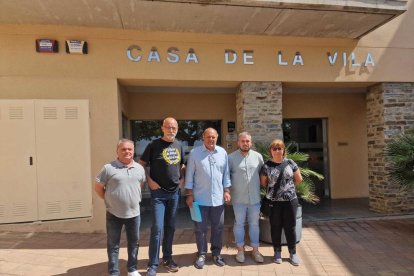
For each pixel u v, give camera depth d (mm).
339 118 8984
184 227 6270
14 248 4848
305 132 9164
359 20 5750
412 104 7023
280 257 4430
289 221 4355
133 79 6035
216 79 6266
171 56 6102
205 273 4082
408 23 7000
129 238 3852
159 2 4918
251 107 6438
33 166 5598
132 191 3771
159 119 8375
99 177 3748
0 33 5566
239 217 4430
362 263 4410
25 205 5570
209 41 6246
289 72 6520
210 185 4172
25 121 5586
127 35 5945
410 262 4430
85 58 5812
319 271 4172
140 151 8562
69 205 5711
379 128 7094
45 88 5680
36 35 5660
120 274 4012
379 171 7141
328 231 5816
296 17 5582
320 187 9164
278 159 4406
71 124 5734
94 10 5121
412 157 5371
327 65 6641
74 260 4477
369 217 6695
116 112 5883
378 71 6840
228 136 8469
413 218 6602
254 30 6102
